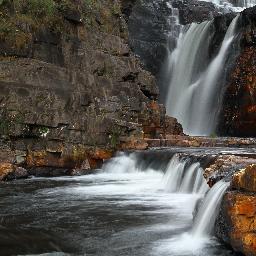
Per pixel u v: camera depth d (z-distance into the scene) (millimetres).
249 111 27781
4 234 9344
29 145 19422
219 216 8641
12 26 20578
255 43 28391
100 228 9938
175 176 15117
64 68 21516
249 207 7824
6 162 18422
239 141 21062
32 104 19703
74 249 8508
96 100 21938
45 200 13156
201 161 13898
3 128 18953
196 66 32312
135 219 10734
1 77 19734
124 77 23922
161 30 35281
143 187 15484
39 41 21172
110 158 19844
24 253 8172
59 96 20438
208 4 39062
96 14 24250
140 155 18516
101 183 16531
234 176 8750
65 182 16984
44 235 9344
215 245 8609
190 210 11656
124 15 29250
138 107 23484
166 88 33625
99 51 23438
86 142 20281
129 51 25281
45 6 21641
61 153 19688
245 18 29047
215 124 29516
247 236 7688
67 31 22438
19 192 14625
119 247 8633
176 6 37344
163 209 11844
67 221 10562
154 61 34281
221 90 29656
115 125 20750
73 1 22906
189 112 31500
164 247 8617
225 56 30172
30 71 20375
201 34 32656
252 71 28109
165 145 21078
